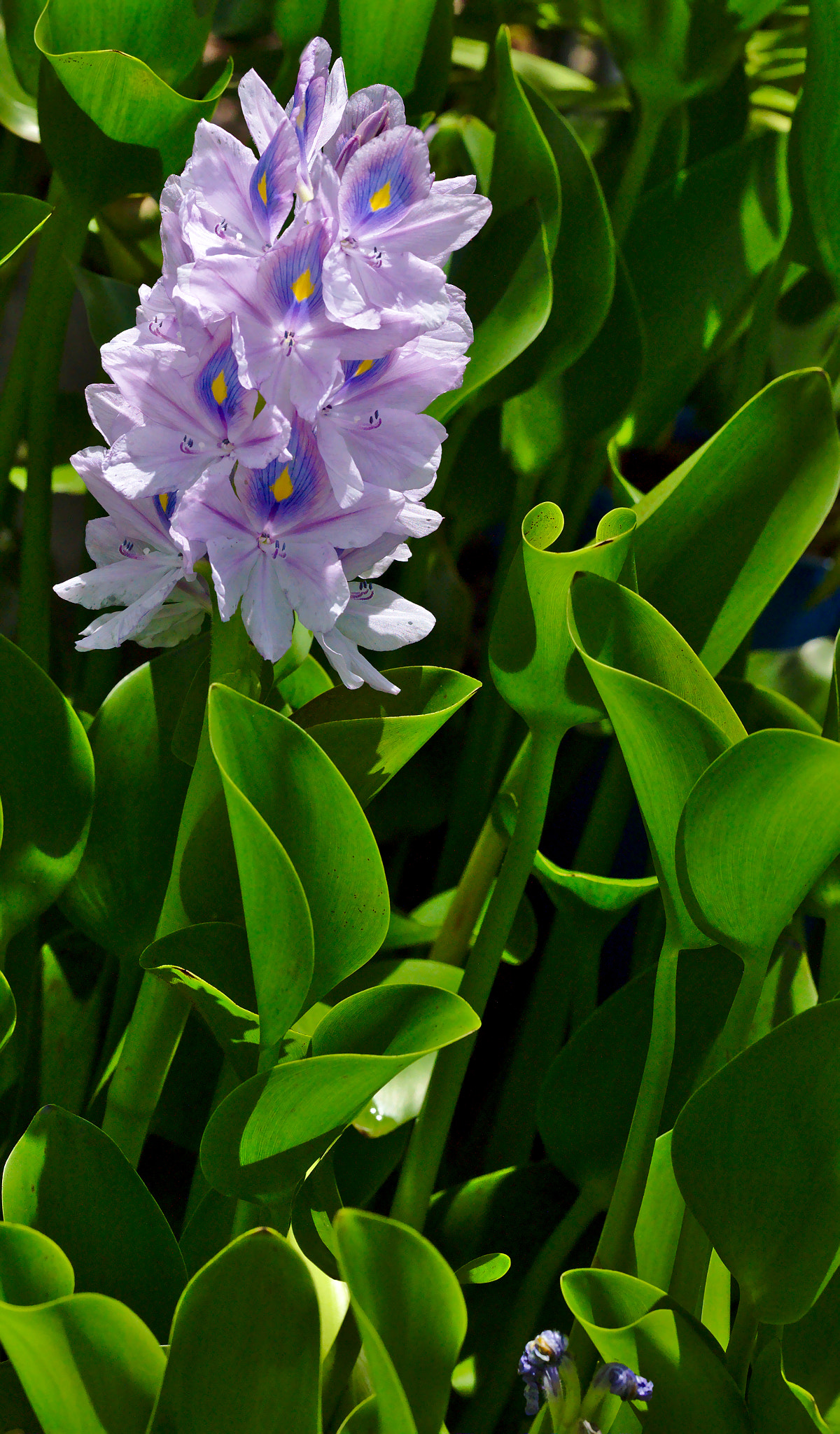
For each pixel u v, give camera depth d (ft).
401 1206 3.16
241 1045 2.96
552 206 3.28
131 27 3.27
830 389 3.09
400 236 2.85
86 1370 2.75
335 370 2.82
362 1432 2.80
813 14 3.20
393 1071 2.80
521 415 3.46
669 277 3.54
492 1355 3.18
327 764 2.84
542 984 3.43
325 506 2.88
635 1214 2.99
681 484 3.11
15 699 3.06
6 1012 2.98
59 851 3.09
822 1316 2.97
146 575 2.97
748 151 3.51
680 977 3.21
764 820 2.80
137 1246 2.93
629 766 2.91
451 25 3.43
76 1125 2.93
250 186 2.83
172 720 3.21
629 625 2.95
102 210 3.93
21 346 3.41
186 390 2.84
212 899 3.04
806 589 4.57
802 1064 2.81
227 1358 2.75
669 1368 2.86
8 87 3.58
